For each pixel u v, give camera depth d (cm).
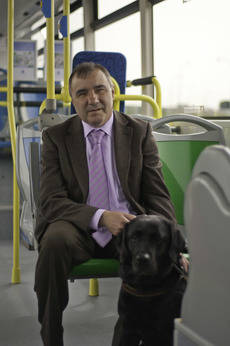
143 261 137
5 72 571
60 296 168
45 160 191
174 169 227
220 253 92
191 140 228
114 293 306
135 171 190
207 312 98
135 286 145
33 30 948
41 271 168
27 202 244
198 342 100
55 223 177
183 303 109
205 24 440
